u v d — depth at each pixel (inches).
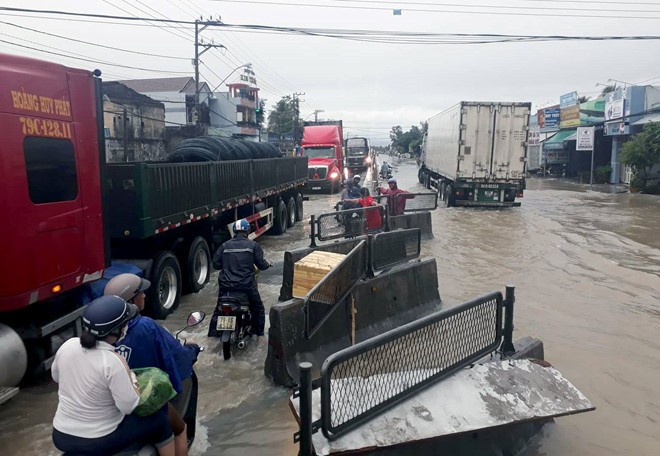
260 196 453.7
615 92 1347.2
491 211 769.6
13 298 171.5
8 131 169.0
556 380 163.6
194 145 395.9
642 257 436.1
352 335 231.1
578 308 295.7
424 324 148.4
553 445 160.1
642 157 1079.6
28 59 178.9
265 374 201.5
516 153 778.2
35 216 179.2
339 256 238.2
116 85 1157.7
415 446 137.1
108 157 1040.2
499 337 179.6
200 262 335.6
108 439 103.6
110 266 227.1
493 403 147.8
